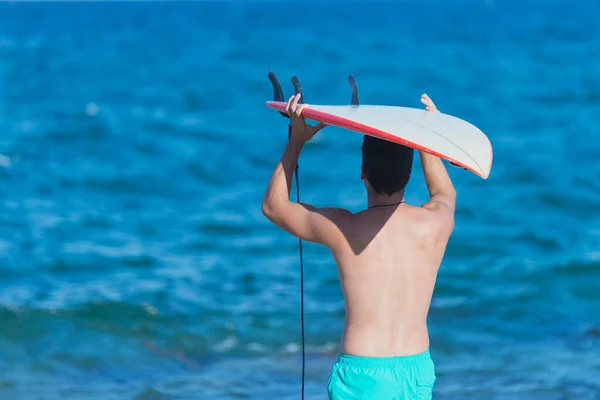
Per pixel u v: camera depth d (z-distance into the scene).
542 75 120.25
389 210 12.60
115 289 34.34
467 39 183.75
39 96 104.12
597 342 28.25
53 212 49.12
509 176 56.25
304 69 134.00
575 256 38.97
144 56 157.38
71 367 26.42
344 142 68.31
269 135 76.56
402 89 111.25
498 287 34.66
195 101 100.62
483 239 42.25
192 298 33.38
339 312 31.75
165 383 25.22
